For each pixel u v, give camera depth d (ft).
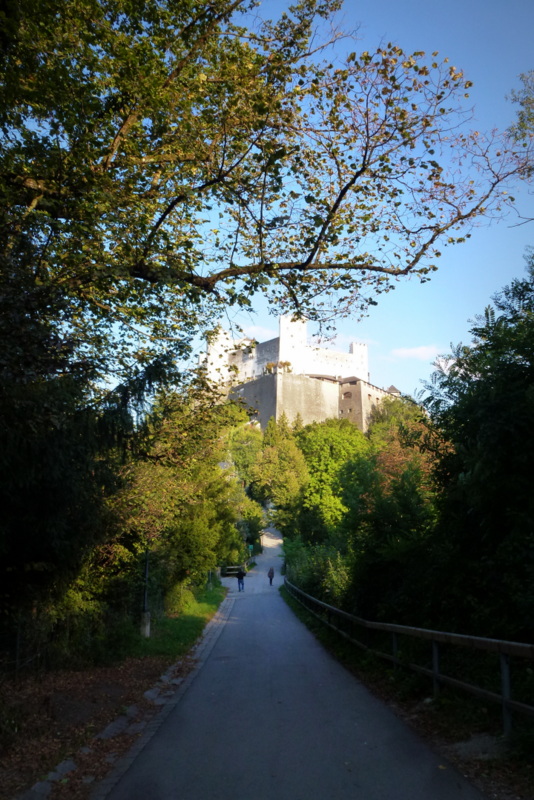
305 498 197.57
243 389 416.46
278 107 29.66
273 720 25.02
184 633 62.28
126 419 31.14
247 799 15.79
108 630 45.65
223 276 32.09
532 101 33.12
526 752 16.70
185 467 45.19
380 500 41.39
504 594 24.99
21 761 19.75
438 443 31.81
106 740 23.36
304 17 29.60
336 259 34.35
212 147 32.50
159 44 30.45
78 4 26.63
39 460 26.32
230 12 29.30
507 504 24.98
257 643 57.21
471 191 31.94
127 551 44.93
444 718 22.36
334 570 63.67
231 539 99.60
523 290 28.35
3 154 27.58
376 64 28.99
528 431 22.97
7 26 23.53
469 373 29.12
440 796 15.11
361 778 16.87
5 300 20.95
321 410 395.55
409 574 35.29
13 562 31.55
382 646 36.83
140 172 32.40
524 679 20.86
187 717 26.96
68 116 28.17
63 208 29.01
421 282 33.96
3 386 21.25
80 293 32.17
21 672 32.27
